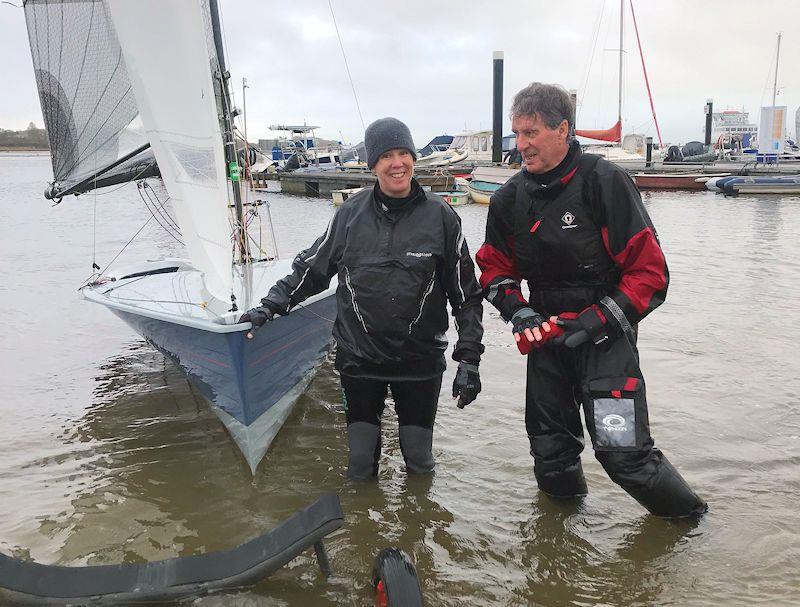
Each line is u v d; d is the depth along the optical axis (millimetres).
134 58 3588
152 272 6348
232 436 4133
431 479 3672
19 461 4023
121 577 2648
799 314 6945
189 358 4105
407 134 3039
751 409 4500
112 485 3730
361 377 3336
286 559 2609
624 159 31172
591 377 2906
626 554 2969
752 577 2795
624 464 2912
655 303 2785
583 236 2824
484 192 22328
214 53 5629
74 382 5406
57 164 6875
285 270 5355
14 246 13656
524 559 2963
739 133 53656
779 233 13539
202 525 3326
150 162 6348
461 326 3232
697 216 16984
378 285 3121
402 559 2477
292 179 32188
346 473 3789
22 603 2586
